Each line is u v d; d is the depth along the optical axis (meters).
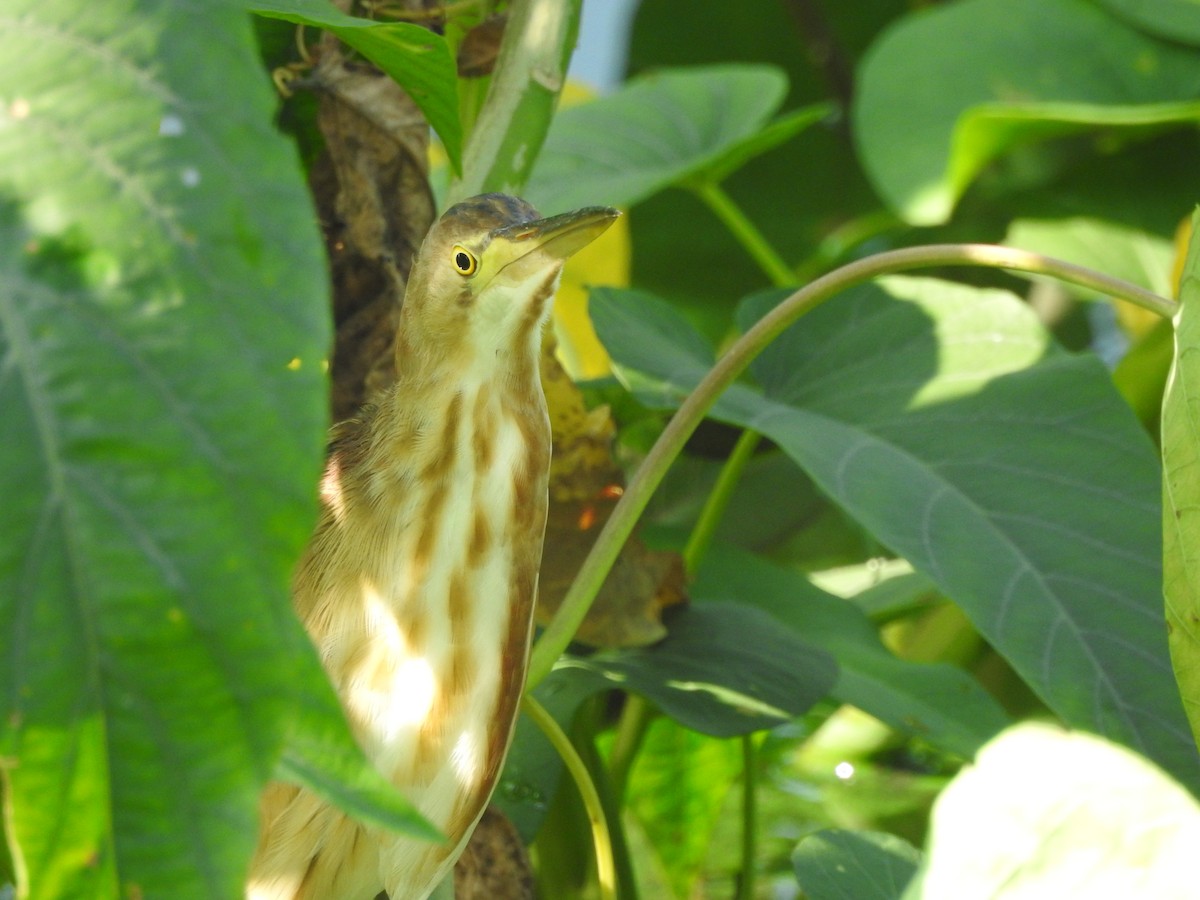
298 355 6.57
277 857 6.89
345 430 6.95
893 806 7.40
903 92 8.03
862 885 6.90
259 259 6.57
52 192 6.55
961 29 8.27
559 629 6.92
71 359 6.38
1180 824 6.77
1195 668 6.83
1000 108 7.48
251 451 6.48
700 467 7.52
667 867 7.37
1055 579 6.98
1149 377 7.37
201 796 6.38
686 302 9.80
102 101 6.58
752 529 7.52
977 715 7.11
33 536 6.24
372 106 7.05
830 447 7.05
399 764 6.89
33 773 6.25
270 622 6.45
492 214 6.92
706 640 7.08
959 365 7.14
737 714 7.02
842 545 7.86
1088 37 8.27
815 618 7.19
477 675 6.91
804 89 10.05
